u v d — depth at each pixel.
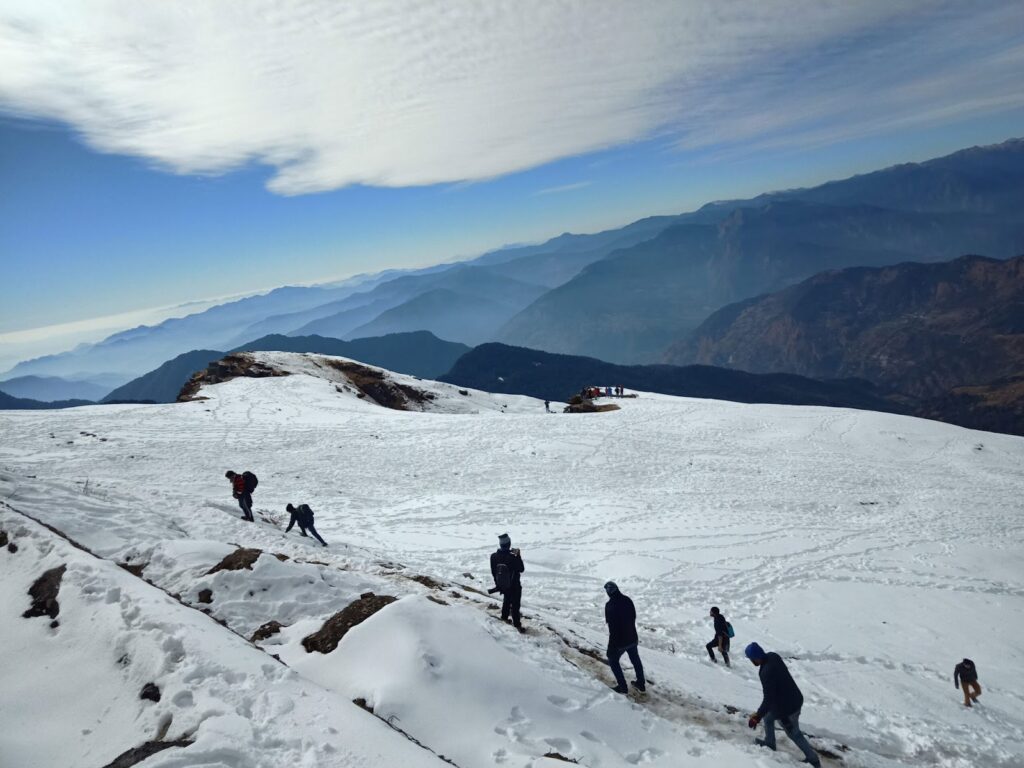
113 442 33.44
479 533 22.83
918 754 9.97
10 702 6.37
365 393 63.28
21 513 11.25
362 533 21.97
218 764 5.04
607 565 20.45
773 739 8.08
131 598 7.83
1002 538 25.41
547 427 43.81
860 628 16.81
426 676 7.02
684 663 12.52
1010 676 14.54
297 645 8.13
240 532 14.82
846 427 47.03
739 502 29.30
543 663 8.61
